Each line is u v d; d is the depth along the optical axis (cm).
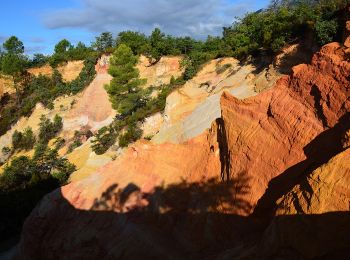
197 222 1705
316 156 1288
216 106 3033
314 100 1392
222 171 1742
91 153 4641
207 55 5456
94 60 7931
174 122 3859
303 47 3017
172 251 1714
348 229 926
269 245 1117
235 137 1677
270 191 1410
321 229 964
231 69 4353
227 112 1761
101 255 1988
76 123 6881
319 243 970
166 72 6838
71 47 10100
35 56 9544
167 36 7356
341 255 946
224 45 6194
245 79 3572
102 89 6962
